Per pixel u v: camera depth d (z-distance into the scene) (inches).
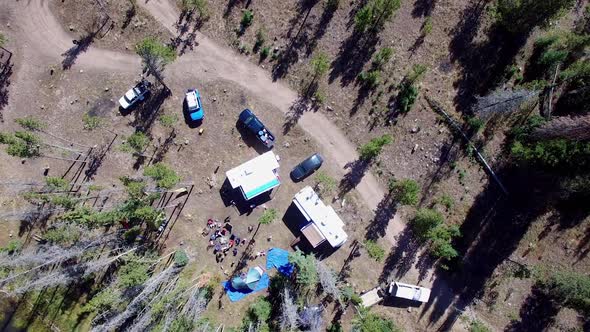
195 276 2065.7
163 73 2054.6
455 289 2069.4
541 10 1818.4
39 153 2011.6
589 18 2021.4
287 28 2062.0
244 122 2020.2
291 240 2075.5
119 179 2043.6
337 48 2062.0
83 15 2062.0
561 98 2030.0
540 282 2050.9
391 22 2049.7
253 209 2068.2
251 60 2066.9
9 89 2075.5
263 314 1950.1
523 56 2032.5
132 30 2068.2
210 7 2063.2
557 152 1733.5
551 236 2057.1
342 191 2068.2
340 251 2071.9
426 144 2059.5
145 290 1894.7
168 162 2078.0
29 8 2062.0
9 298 2110.0
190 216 2074.3
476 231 2062.0
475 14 2042.3
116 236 2016.5
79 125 2075.5
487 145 2050.9
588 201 2011.6
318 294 2079.2
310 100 2069.4
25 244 2084.2
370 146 1952.5
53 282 1908.2
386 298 2074.3
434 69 2052.2
